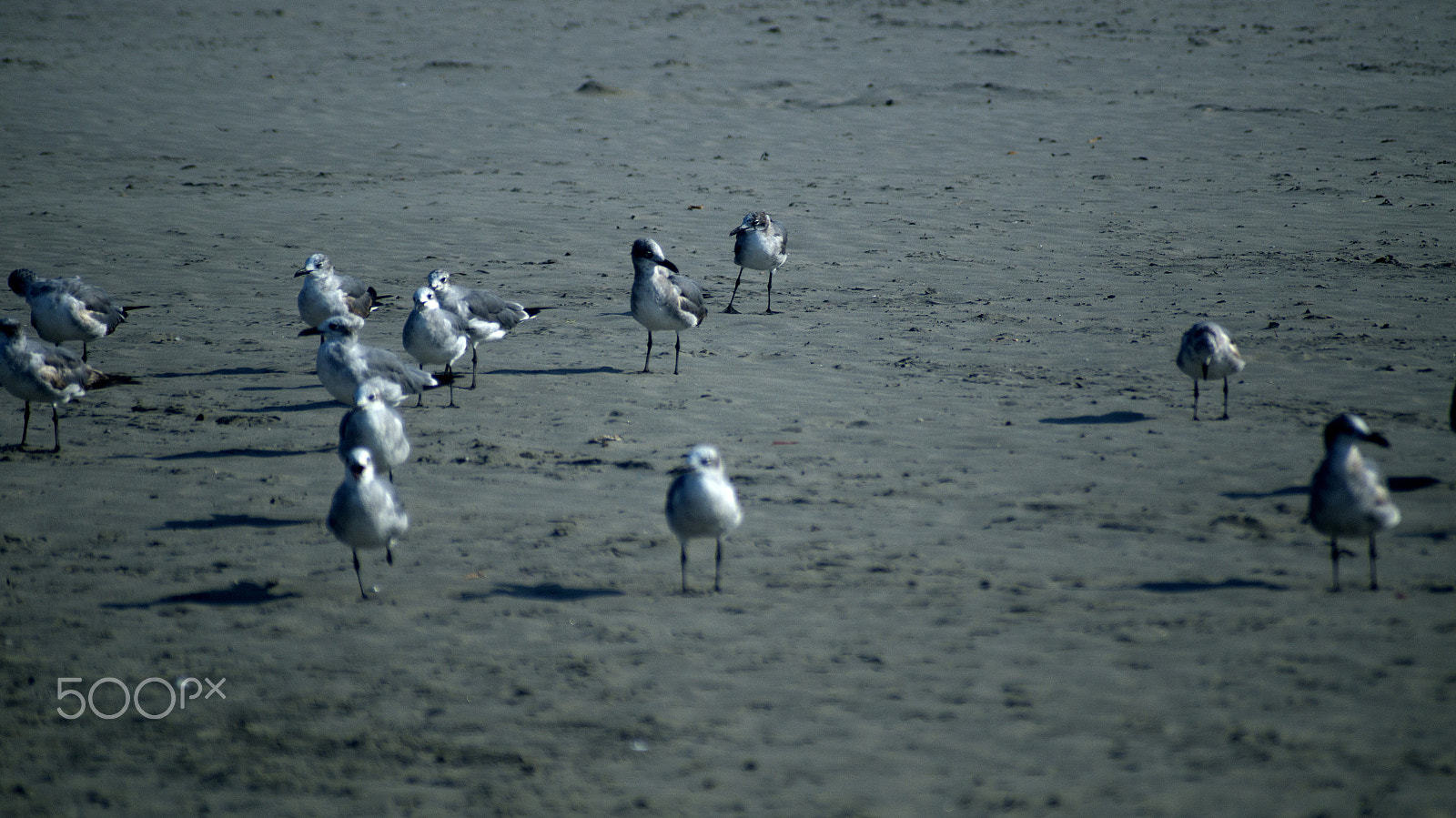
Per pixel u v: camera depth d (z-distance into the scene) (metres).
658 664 9.77
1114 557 11.75
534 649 10.09
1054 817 7.53
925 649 9.89
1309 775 7.87
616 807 7.84
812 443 15.60
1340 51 56.72
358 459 10.72
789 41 61.97
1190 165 37.00
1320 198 32.31
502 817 7.75
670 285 18.92
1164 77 51.59
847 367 19.39
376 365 15.68
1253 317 21.83
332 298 20.72
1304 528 12.38
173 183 35.47
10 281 21.58
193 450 15.55
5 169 36.53
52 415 17.28
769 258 23.20
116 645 10.26
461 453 15.30
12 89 48.25
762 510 13.24
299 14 70.50
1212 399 17.23
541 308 21.77
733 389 18.27
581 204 33.03
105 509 13.44
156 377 19.27
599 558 12.03
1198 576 11.23
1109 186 34.62
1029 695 9.07
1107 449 15.11
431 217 31.50
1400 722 8.49
